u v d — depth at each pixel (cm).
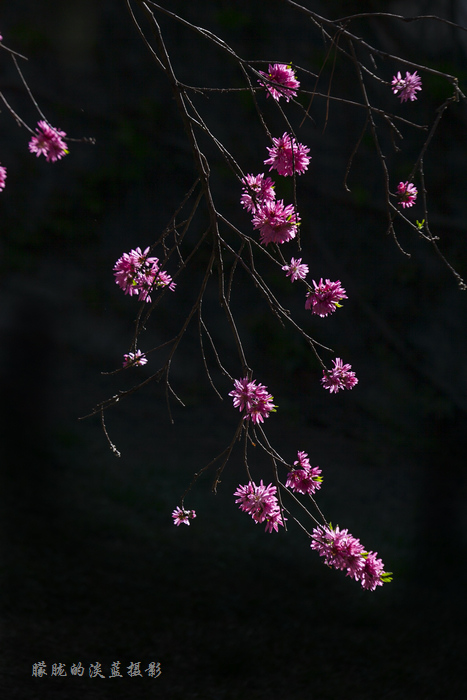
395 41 840
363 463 820
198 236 923
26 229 937
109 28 912
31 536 571
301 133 880
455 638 510
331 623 524
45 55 913
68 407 816
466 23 830
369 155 873
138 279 217
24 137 923
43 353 880
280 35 865
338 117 870
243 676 456
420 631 518
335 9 844
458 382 886
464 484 781
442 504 729
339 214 898
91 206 938
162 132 912
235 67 884
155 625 495
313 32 856
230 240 916
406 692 449
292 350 923
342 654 487
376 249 902
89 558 560
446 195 869
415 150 865
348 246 905
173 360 929
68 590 517
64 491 652
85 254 950
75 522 605
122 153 922
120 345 929
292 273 215
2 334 891
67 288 939
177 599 530
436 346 898
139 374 916
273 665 470
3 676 413
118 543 590
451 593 573
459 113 836
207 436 834
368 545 636
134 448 771
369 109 198
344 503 720
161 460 754
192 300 939
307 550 631
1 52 905
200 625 504
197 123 210
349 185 880
